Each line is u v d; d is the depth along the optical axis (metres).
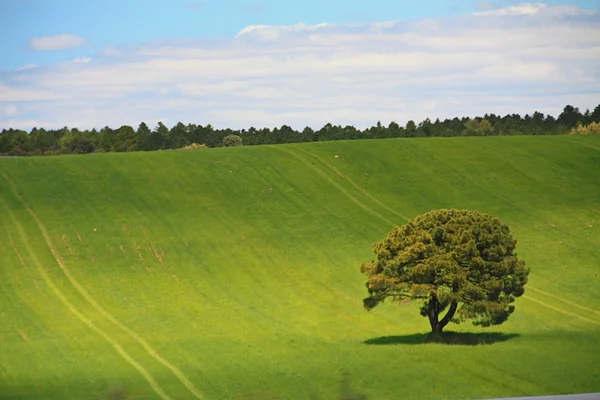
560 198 154.00
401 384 72.38
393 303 107.81
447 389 70.81
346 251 127.44
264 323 100.12
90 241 129.12
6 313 103.94
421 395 69.12
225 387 72.94
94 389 73.44
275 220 139.62
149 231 133.62
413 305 106.88
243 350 87.25
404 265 91.38
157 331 96.69
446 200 151.75
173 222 137.50
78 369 81.25
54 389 73.69
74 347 90.50
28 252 124.62
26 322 100.75
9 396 71.31
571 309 104.44
